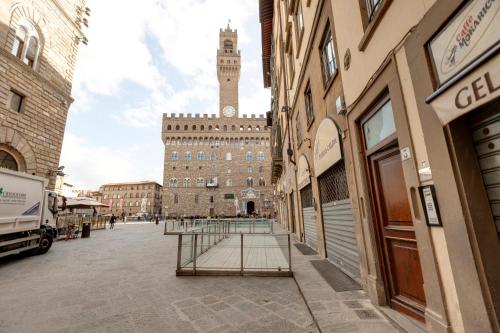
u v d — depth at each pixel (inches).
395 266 138.4
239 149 2460.6
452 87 79.3
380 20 132.3
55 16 660.1
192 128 2465.6
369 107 151.1
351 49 173.6
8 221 321.4
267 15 782.5
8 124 525.3
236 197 2330.2
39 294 186.2
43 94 615.8
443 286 94.8
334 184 238.5
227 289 189.9
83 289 197.3
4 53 514.3
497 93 63.2
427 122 96.5
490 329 73.2
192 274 233.3
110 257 348.5
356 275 187.6
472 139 87.8
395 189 136.5
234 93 2613.2
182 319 138.0
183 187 2327.8
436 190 94.0
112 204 3412.9
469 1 76.1
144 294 182.2
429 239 99.8
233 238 514.0
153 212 3356.3
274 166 860.6
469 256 80.0
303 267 240.5
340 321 124.0
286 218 724.0
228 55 2669.8
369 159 161.0
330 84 222.5
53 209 447.2
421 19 99.0
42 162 606.2
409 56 106.1
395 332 111.4
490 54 64.1
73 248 450.0
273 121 904.9
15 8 548.4
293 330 122.5
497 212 80.4
